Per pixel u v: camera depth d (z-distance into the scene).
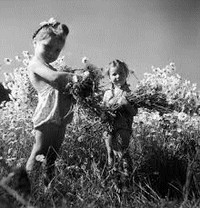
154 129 3.08
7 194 1.88
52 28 2.35
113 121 2.45
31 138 2.82
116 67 2.59
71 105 2.31
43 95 2.27
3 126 3.16
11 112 3.03
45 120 2.24
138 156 2.73
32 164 2.24
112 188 2.34
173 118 2.91
